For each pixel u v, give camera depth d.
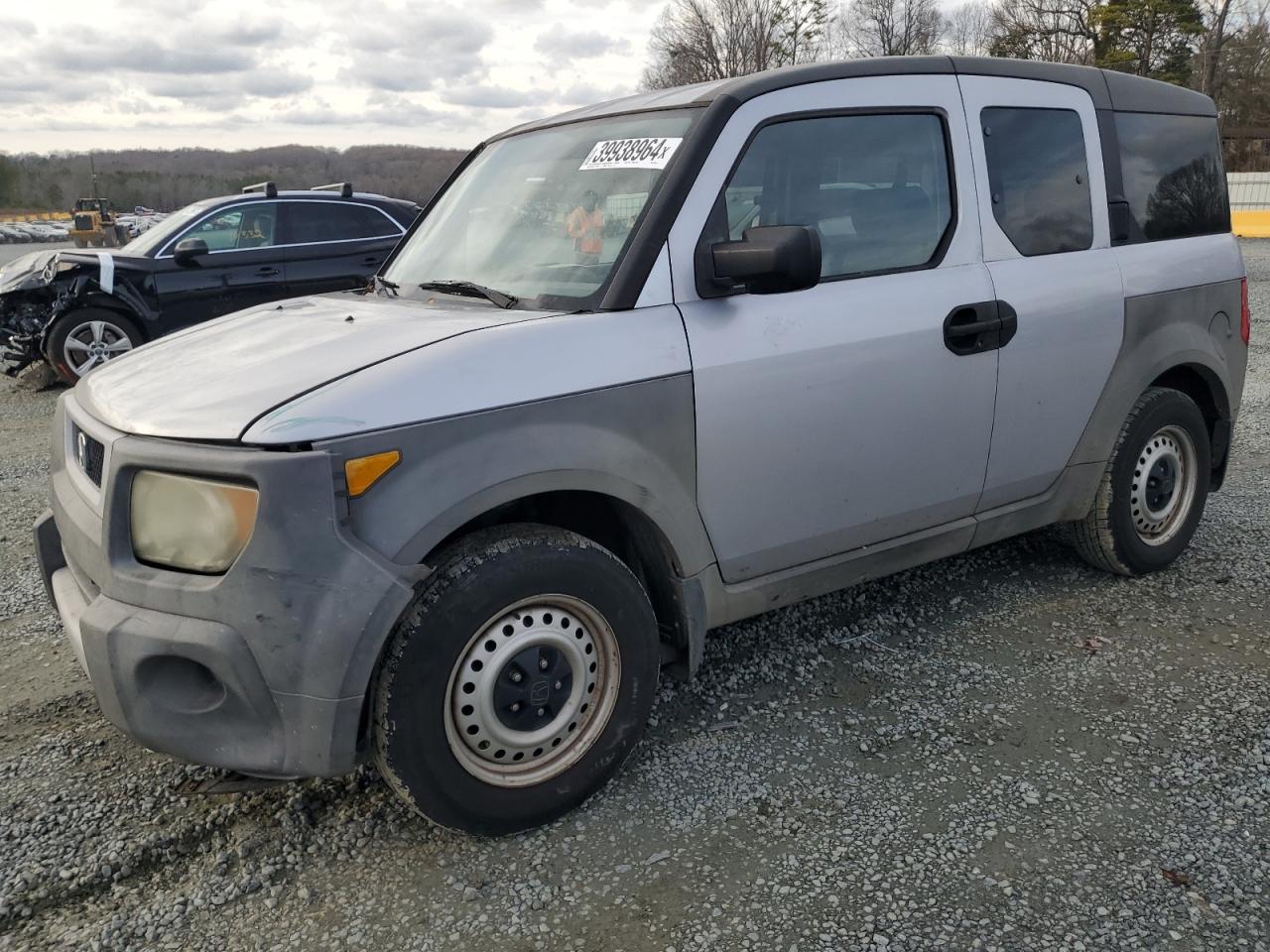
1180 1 43.03
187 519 2.32
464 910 2.36
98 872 2.50
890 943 2.21
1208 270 4.18
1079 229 3.76
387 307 3.07
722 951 2.20
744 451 2.89
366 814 2.73
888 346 3.13
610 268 2.80
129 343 9.20
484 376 2.45
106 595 2.42
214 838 2.64
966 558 4.48
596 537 3.04
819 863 2.48
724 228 2.90
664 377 2.71
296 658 2.24
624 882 2.44
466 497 2.38
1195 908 2.28
